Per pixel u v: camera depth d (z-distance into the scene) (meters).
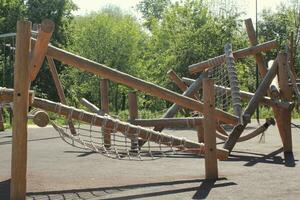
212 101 7.20
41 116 6.02
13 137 5.48
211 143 7.24
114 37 48.00
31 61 5.68
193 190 6.38
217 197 5.90
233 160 9.70
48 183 7.13
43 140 14.84
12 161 5.49
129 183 7.05
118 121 7.05
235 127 10.17
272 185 6.68
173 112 11.67
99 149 7.41
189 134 16.88
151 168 8.65
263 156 10.38
